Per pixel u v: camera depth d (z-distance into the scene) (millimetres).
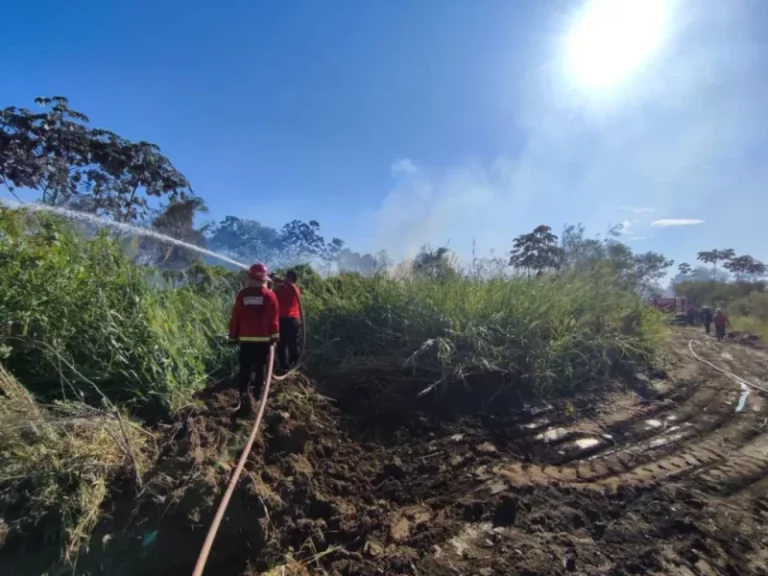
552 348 8164
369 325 8273
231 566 4012
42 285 5613
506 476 5277
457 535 4328
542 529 4434
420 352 7445
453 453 5742
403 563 3916
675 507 4793
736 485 5352
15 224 6238
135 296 6164
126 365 5590
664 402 8000
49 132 14375
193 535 4066
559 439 6324
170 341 6047
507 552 4086
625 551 4141
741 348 15125
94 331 5688
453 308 8273
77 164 15320
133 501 4125
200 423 5184
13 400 4578
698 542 4262
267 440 5254
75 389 5270
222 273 9406
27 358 5359
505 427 6504
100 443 4402
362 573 3834
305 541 4137
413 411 6582
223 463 4609
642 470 5680
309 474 4965
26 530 3766
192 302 7391
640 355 9812
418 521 4500
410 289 8883
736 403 8188
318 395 6570
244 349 5852
